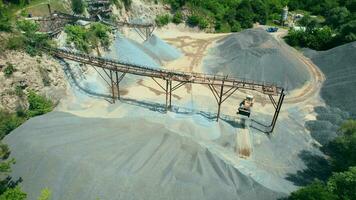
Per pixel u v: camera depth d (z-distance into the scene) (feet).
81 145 119.55
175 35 309.01
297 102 197.26
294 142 158.92
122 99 181.88
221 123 166.91
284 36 317.22
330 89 204.85
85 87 184.14
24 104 150.82
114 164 110.11
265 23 361.71
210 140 151.84
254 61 223.10
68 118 144.36
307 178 133.90
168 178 109.81
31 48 163.73
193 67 235.61
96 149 117.80
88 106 170.40
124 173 106.01
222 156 137.49
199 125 161.99
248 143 154.40
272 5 390.63
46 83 163.84
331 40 275.59
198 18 320.70
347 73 211.82
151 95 192.03
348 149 133.49
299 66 232.12
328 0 399.85
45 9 220.64
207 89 205.26
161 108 176.04
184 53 263.70
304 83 218.79
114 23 253.44
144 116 163.12
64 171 105.81
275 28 332.80
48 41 177.47
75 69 184.14
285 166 141.38
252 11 354.54
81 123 140.46
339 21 329.31
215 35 313.94
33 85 157.07
